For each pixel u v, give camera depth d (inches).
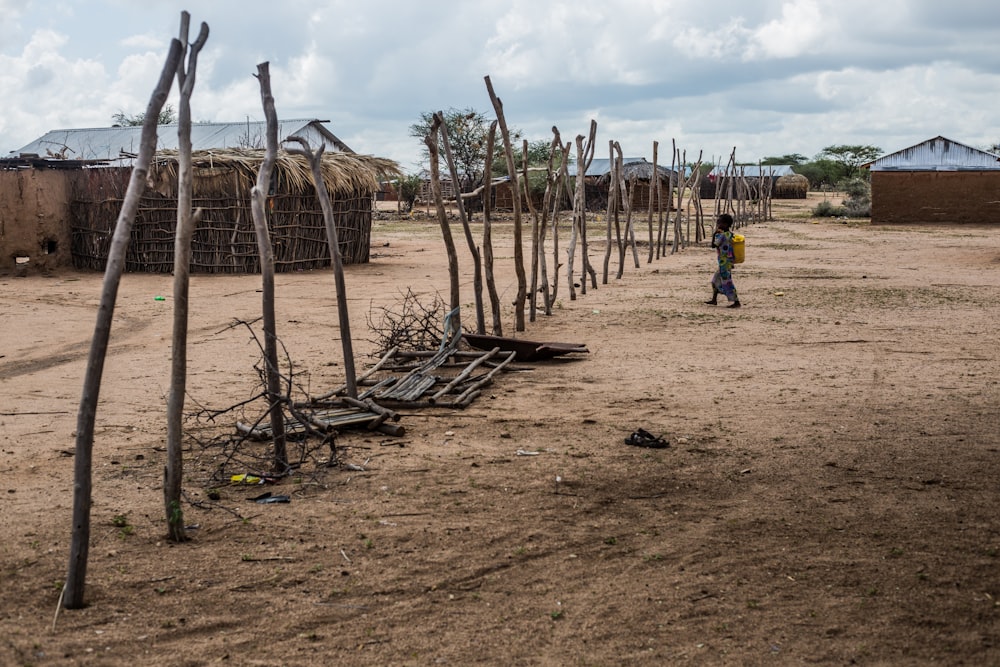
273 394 256.5
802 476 262.2
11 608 175.2
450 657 161.6
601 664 159.6
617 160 900.0
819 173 4805.6
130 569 193.9
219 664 157.8
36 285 786.2
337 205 971.3
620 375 410.0
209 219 896.9
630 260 1070.4
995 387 378.6
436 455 283.0
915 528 221.8
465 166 2198.6
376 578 192.9
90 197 929.5
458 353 431.5
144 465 267.0
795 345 489.4
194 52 208.8
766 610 179.6
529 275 886.4
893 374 409.1
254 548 207.3
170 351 459.8
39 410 336.2
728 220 648.4
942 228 1708.9
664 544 212.4
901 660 160.9
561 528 222.1
